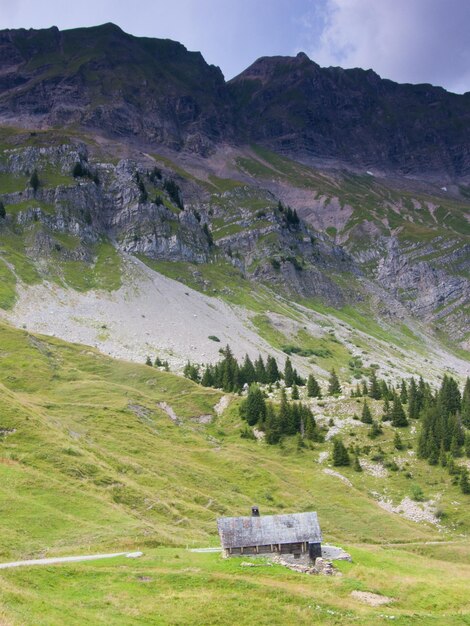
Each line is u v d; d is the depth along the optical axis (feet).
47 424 368.68
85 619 157.79
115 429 455.63
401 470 476.95
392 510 431.84
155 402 565.53
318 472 473.26
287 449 515.50
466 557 342.23
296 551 244.22
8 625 137.39
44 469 305.73
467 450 481.87
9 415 352.28
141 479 361.92
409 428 535.60
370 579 229.45
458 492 440.86
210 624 173.47
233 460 460.55
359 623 184.34
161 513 311.47
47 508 256.52
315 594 199.52
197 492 374.22
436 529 407.03
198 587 194.39
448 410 581.94
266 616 180.75
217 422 572.10
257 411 561.02
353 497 434.71
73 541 233.55
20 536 226.58
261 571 216.95
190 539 276.41
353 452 502.38
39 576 184.44
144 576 198.59
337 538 372.79
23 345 611.06
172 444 472.03
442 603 212.02
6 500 253.03
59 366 602.85
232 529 242.58
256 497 410.93
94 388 545.85
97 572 196.44
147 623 166.61
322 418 562.66
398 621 189.67
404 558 289.74
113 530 252.21
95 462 339.57
